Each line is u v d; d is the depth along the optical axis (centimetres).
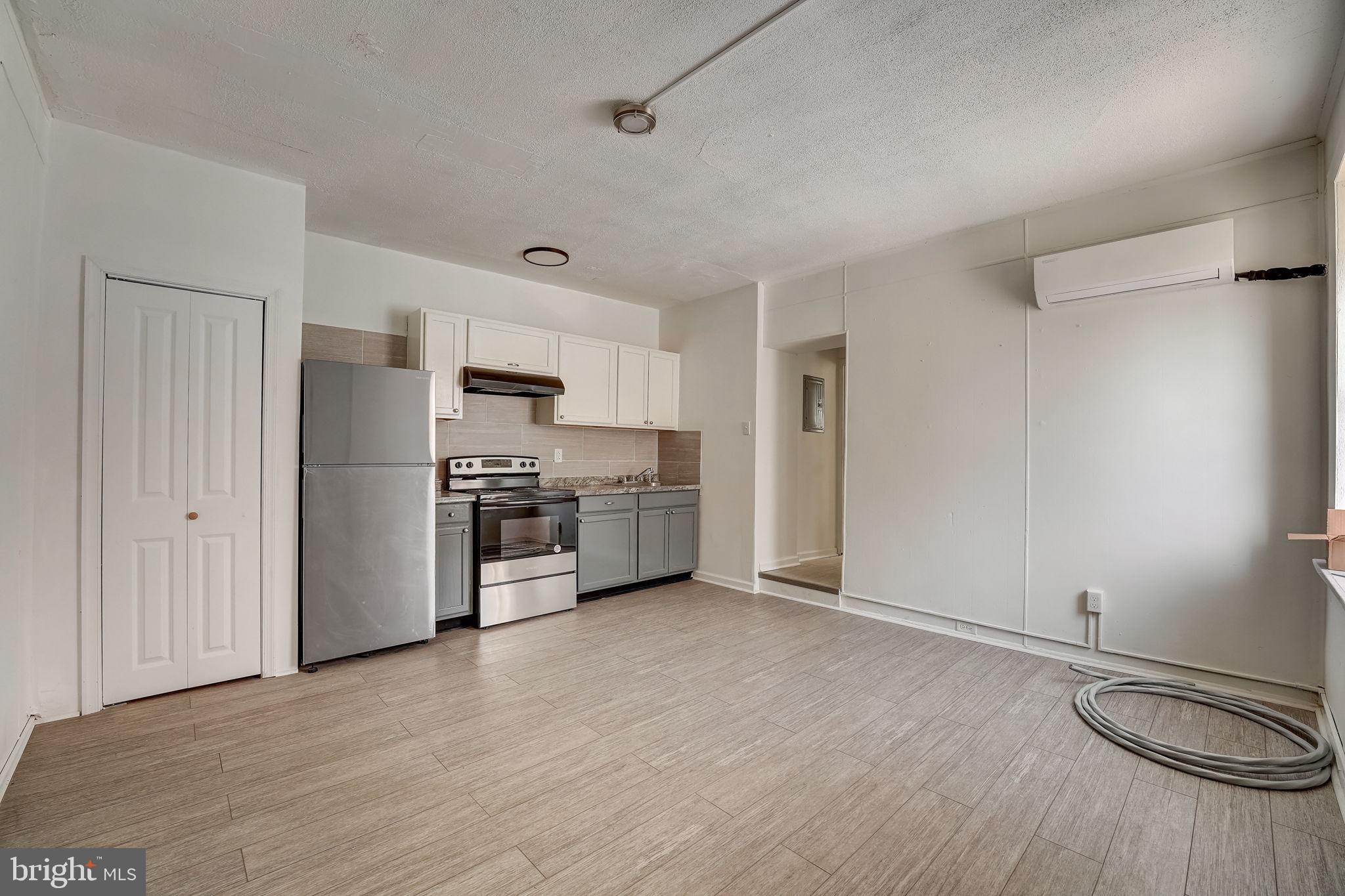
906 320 390
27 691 226
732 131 250
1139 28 186
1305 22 181
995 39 192
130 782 196
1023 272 337
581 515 432
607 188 306
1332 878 155
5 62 177
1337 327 233
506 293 457
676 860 163
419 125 246
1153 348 293
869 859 164
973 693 278
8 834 169
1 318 184
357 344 383
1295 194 257
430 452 340
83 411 240
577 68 210
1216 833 174
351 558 309
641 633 368
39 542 233
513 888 151
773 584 465
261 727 237
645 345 552
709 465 512
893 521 393
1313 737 222
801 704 265
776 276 460
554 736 233
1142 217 296
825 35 191
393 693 273
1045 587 328
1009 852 167
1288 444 260
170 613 264
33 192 218
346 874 155
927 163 277
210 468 273
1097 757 220
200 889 149
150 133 250
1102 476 309
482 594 374
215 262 273
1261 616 265
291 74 213
